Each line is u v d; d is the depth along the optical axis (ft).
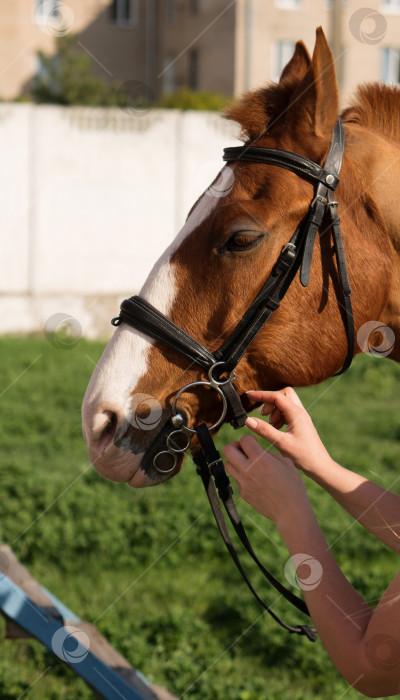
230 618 14.16
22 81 71.20
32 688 11.93
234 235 6.69
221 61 63.67
